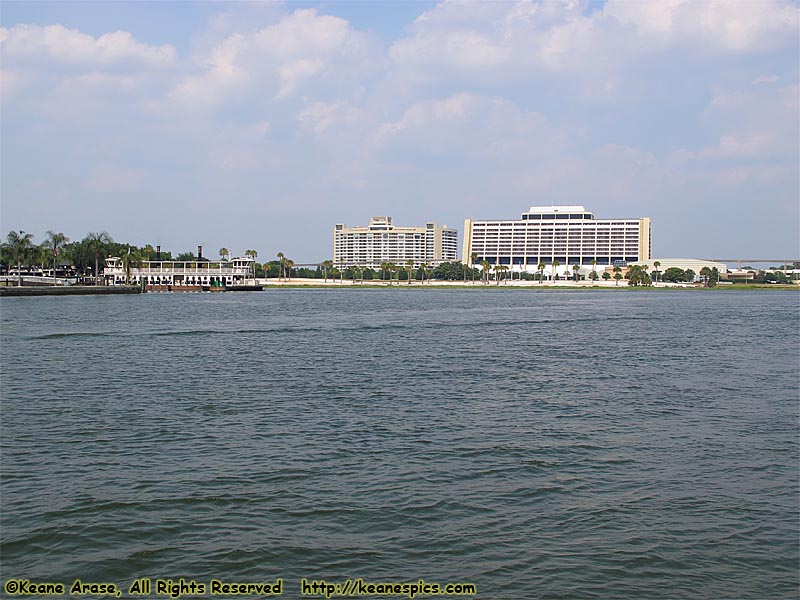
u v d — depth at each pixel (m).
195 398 41.06
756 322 109.38
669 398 41.72
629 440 31.36
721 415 36.78
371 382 47.41
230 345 70.56
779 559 19.72
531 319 114.31
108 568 19.20
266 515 22.34
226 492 24.25
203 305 155.38
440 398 41.50
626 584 18.42
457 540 20.69
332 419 35.34
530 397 41.94
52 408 37.94
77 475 26.02
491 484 25.22
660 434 32.50
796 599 17.83
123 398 40.97
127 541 20.61
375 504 23.22
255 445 30.17
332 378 49.09
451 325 100.62
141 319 107.31
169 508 22.83
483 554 19.91
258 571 19.06
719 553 20.02
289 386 45.59
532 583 18.45
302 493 24.17
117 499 23.58
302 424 34.19
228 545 20.36
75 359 58.50
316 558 19.69
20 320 102.75
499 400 40.91
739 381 48.44
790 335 85.88
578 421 35.19
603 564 19.36
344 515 22.34
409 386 45.84
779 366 56.41
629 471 26.81
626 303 179.75
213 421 34.81
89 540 20.66
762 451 29.70
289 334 83.75
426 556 19.80
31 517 22.11
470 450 29.52
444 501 23.52
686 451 29.61
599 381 48.31
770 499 23.95
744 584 18.47
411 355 63.12
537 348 69.75
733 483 25.52
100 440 30.95
